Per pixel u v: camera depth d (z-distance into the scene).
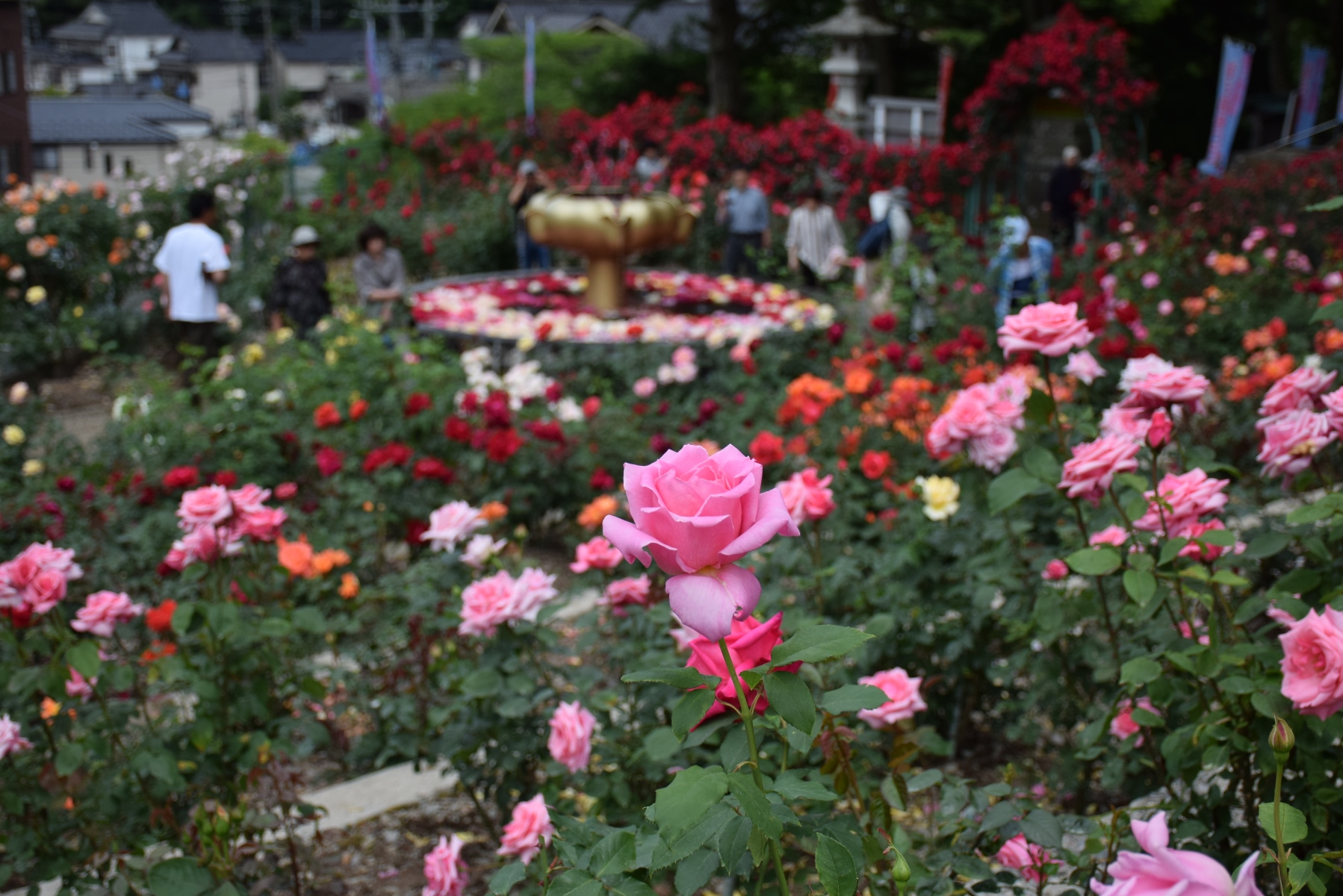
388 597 4.03
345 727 3.95
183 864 1.99
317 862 3.00
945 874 1.84
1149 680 1.89
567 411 6.06
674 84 30.95
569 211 10.26
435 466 4.70
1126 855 0.97
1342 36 23.31
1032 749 3.25
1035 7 25.02
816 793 1.31
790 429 5.19
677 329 8.96
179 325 8.66
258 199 13.46
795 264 12.02
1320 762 1.75
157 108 54.44
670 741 2.08
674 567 1.07
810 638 1.21
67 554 2.55
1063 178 13.56
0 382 9.40
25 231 9.91
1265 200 11.79
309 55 109.31
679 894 1.33
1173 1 25.45
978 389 2.72
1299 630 1.53
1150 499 2.03
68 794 2.58
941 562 3.25
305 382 6.30
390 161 20.34
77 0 117.06
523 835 2.08
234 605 2.72
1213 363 7.38
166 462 5.56
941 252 8.25
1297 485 2.25
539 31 36.06
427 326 9.44
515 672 2.64
